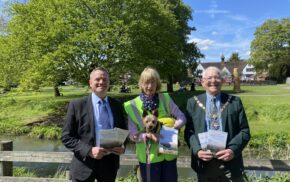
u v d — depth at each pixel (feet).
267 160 19.19
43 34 82.94
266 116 77.77
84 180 14.92
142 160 15.74
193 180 24.79
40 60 82.99
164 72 103.35
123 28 85.81
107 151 14.75
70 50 80.33
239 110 15.66
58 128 74.95
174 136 15.43
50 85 84.58
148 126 15.30
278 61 251.39
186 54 148.46
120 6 90.99
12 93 96.58
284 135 57.67
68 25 83.97
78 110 15.16
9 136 75.46
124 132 14.76
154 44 94.22
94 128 15.05
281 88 152.15
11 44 88.84
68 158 21.27
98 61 84.64
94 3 84.74
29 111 99.71
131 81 96.27
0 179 21.93
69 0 85.61
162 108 15.74
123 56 87.51
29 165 44.01
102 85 15.15
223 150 15.06
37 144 65.46
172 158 15.79
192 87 147.13
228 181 15.35
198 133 15.65
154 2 99.76
